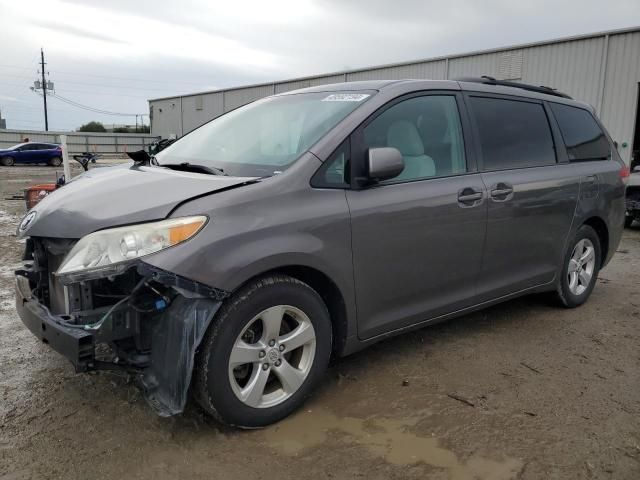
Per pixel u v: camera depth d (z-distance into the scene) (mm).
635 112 16219
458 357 3760
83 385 3211
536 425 2900
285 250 2697
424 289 3465
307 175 2900
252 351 2705
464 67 20625
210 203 2594
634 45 16078
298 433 2777
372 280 3152
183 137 4176
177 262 2426
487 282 3908
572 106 4875
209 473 2439
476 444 2713
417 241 3328
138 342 2631
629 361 3775
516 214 3965
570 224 4547
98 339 2475
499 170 3908
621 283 5918
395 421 2912
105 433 2723
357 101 3307
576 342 4098
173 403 2502
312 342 2928
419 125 3490
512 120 4148
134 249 2439
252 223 2639
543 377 3486
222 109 37062
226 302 2600
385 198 3158
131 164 3768
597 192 4785
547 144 4418
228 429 2785
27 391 3141
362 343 3232
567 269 4688
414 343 3990
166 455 2559
